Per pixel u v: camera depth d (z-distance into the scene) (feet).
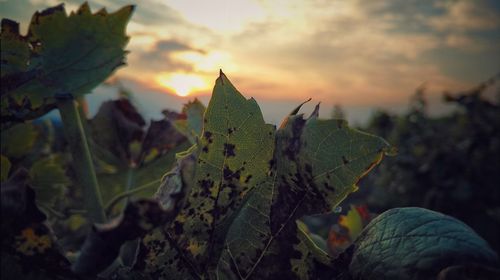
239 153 0.77
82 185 0.83
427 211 0.67
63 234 1.40
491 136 9.67
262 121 0.78
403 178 10.68
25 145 0.99
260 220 0.78
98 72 0.79
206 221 0.77
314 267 0.75
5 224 0.67
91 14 0.79
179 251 0.75
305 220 7.06
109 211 1.20
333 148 0.72
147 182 1.38
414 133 12.93
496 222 8.84
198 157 0.73
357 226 1.22
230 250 0.78
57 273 0.68
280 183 0.77
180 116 1.51
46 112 0.81
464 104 10.38
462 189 9.03
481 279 0.58
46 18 0.78
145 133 1.44
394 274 0.63
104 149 1.42
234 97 0.77
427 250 0.62
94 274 0.62
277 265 0.77
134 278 0.73
